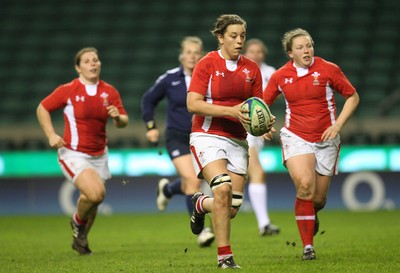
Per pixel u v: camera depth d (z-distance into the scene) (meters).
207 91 22.73
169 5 89.94
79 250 29.48
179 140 33.84
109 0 90.81
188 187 32.94
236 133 22.88
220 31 22.52
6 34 87.81
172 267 23.48
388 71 81.56
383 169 61.19
